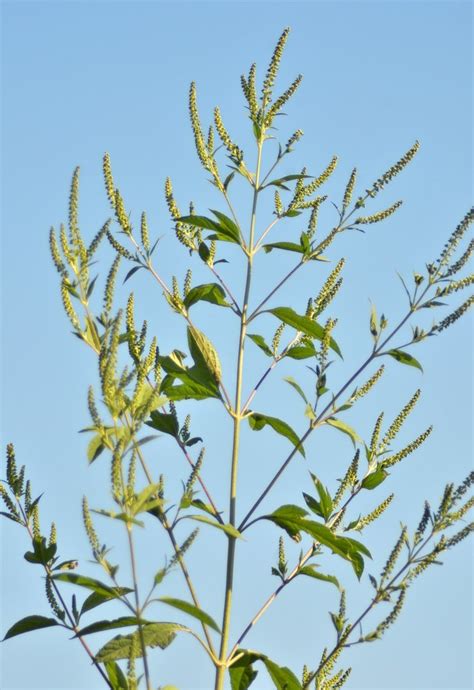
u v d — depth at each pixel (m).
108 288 5.30
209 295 6.48
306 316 6.39
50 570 5.68
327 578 5.75
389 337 6.25
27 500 5.73
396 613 5.36
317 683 5.70
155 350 5.85
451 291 6.18
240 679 6.05
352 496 6.25
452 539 5.38
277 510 6.04
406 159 6.62
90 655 5.50
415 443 6.26
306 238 6.54
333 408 6.22
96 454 5.04
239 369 6.42
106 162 6.48
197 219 6.46
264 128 6.69
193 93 6.68
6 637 5.61
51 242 5.37
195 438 6.37
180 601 5.00
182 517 5.66
